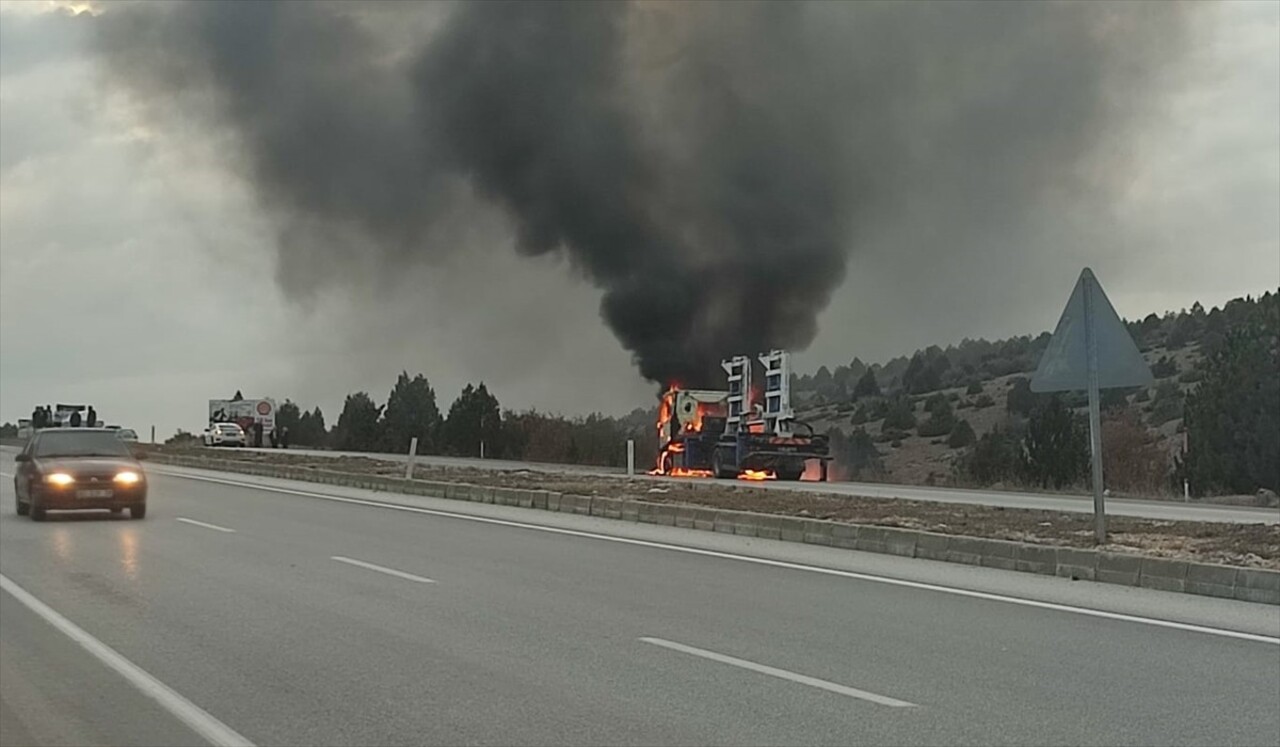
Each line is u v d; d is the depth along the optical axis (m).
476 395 66.69
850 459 57.31
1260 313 40.59
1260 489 35.88
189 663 10.20
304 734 8.00
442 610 12.68
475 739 7.81
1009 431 57.41
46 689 9.39
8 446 69.75
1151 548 16.66
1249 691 8.93
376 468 41.28
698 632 11.34
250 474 40.47
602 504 23.69
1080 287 16.58
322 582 14.76
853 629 11.44
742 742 7.68
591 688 9.13
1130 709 8.43
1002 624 11.66
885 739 7.71
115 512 24.95
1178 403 57.56
